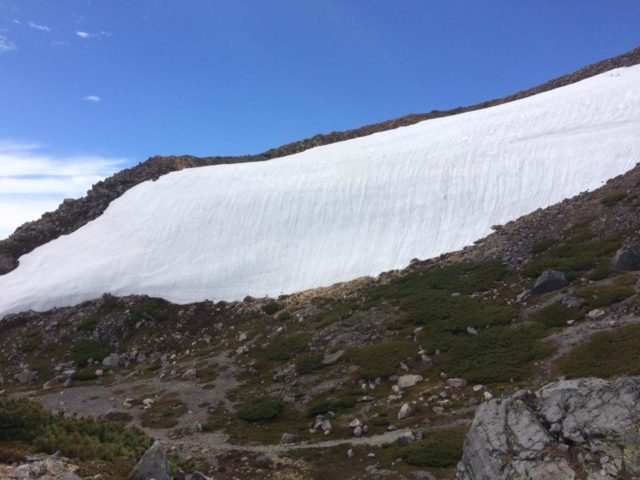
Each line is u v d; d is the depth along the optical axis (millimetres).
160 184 76375
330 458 23453
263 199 65188
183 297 54688
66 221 75250
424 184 58188
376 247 53250
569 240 40219
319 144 91375
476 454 16359
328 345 37562
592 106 61500
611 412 15008
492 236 47688
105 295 56094
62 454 16594
